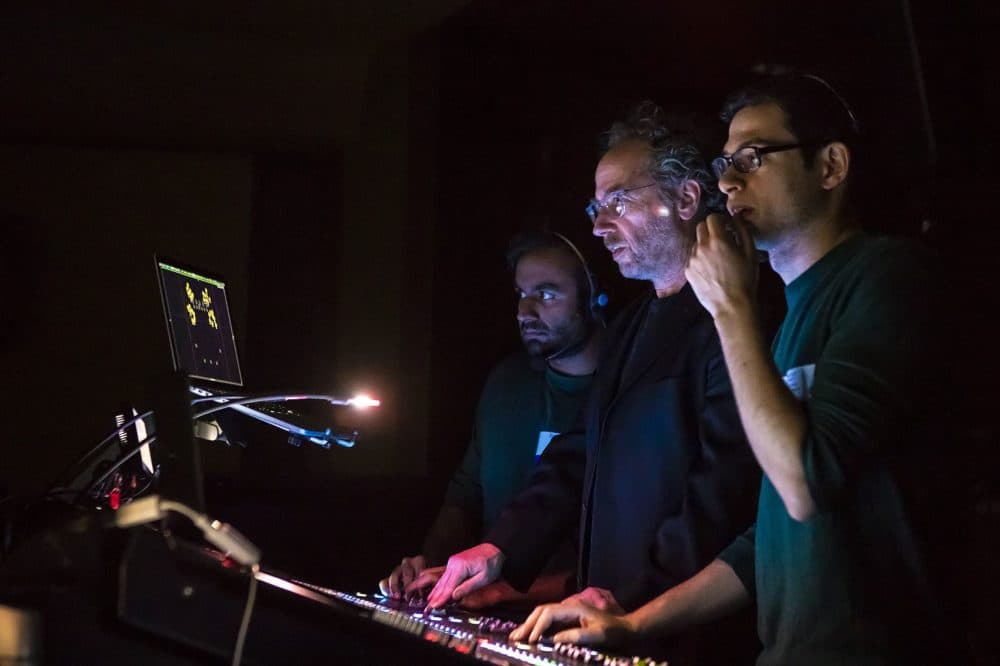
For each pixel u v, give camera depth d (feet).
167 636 4.41
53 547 4.41
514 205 14.17
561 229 14.12
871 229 9.99
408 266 14.57
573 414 9.66
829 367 5.25
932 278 5.39
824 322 5.65
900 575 5.20
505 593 8.68
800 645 5.33
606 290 10.85
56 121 18.43
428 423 13.74
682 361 7.59
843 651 5.20
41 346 19.07
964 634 5.33
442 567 9.07
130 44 15.33
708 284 5.60
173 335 8.55
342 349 17.42
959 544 5.41
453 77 14.33
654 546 7.18
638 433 7.57
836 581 5.24
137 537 4.38
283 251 19.24
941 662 5.20
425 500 12.98
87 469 7.64
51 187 19.48
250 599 4.43
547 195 14.24
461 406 13.89
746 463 7.05
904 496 5.22
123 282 19.26
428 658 4.76
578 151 14.35
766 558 5.72
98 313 19.20
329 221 19.35
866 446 5.05
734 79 13.78
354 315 16.84
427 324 13.99
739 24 12.53
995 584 8.94
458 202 14.15
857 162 6.09
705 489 7.04
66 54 15.72
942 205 10.02
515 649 5.57
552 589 8.86
